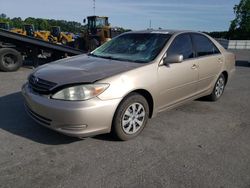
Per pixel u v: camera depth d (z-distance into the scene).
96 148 3.78
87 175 3.16
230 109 5.85
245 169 3.45
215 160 3.64
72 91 3.51
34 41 10.48
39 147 3.74
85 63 4.29
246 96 7.05
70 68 4.02
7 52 9.61
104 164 3.40
